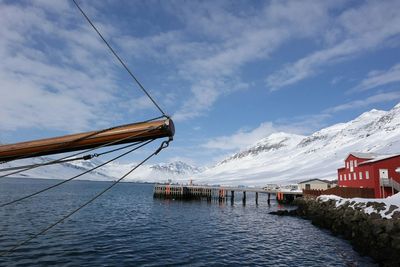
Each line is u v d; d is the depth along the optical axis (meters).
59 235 33.62
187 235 36.28
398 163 54.38
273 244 32.31
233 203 86.56
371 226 29.30
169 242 32.03
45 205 64.69
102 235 34.53
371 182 55.47
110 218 48.78
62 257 25.11
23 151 7.42
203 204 80.94
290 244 32.41
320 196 60.94
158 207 69.50
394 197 39.38
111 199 91.50
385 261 24.38
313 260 26.16
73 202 74.56
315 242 33.47
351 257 27.11
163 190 99.06
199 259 25.83
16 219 43.75
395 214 29.56
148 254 26.91
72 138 7.39
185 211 62.41
